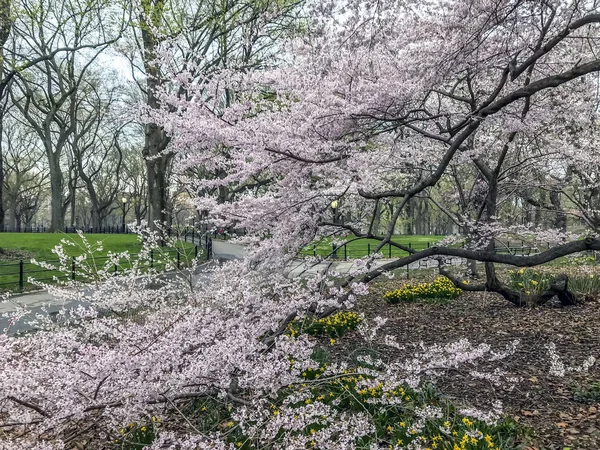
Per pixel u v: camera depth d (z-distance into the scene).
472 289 8.82
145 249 5.66
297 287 4.35
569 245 4.70
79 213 65.25
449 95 5.59
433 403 4.27
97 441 3.94
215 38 14.76
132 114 4.80
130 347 3.52
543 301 8.70
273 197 5.33
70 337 3.74
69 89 26.16
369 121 4.97
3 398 3.05
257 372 3.20
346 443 3.15
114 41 16.67
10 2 16.39
